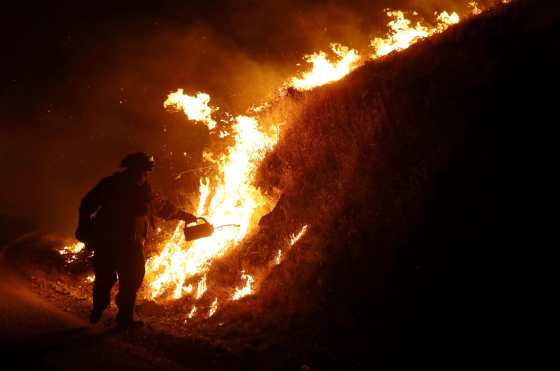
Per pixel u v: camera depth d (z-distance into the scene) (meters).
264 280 7.79
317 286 6.79
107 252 6.61
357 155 8.46
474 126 6.77
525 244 5.12
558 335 4.39
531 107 6.26
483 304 5.01
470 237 5.61
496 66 7.35
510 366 4.43
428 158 7.05
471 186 6.07
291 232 8.48
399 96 8.74
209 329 6.79
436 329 5.14
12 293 7.50
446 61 8.48
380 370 4.95
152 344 5.93
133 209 6.77
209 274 9.11
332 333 5.81
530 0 8.20
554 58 6.61
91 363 5.01
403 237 6.30
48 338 5.63
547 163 5.55
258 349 5.69
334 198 8.05
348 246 6.89
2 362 4.73
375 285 6.10
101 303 6.59
